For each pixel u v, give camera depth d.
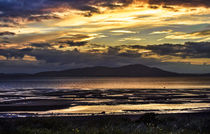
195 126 14.10
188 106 52.66
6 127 10.41
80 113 40.25
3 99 73.12
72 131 9.77
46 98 76.31
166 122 17.19
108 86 174.75
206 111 42.38
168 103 59.09
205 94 91.44
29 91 115.81
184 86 167.38
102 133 9.20
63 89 133.88
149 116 18.25
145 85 190.62
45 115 38.38
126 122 17.03
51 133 9.26
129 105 54.88
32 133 9.30
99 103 59.03
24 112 43.81
